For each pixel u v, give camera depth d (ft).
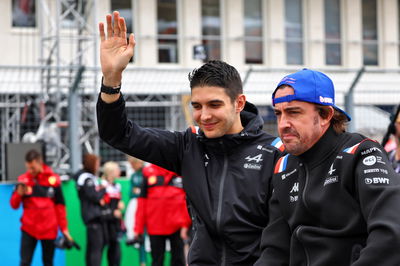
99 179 26.66
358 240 7.22
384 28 60.85
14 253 26.37
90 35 34.73
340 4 59.52
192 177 9.90
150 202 24.88
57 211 24.56
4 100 32.19
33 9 49.34
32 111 31.83
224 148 9.77
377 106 32.07
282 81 7.67
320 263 7.34
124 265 28.43
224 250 9.57
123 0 53.01
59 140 29.55
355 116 30.94
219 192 9.64
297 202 7.78
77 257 27.35
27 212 24.17
